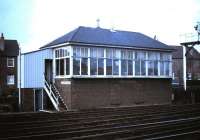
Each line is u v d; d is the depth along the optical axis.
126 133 16.27
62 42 31.03
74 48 30.52
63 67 31.50
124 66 33.84
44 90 33.19
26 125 19.16
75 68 30.44
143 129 17.58
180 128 18.77
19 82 35.22
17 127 18.52
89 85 31.12
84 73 30.95
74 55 30.44
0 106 31.64
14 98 35.72
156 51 36.56
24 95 33.97
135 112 27.47
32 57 35.12
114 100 32.75
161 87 36.84
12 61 60.50
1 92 41.38
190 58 61.75
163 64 37.25
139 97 34.75
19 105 33.19
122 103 33.34
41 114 25.05
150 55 36.09
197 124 20.58
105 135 15.39
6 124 19.22
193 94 39.81
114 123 20.27
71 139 14.34
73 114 24.83
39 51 33.69
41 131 17.08
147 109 29.67
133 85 34.38
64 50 31.39
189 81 43.53
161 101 36.66
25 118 22.80
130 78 34.16
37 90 34.22
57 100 31.42
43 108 33.12
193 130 18.78
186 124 20.19
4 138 14.30
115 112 27.08
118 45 33.06
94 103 31.31
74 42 30.28
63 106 31.00
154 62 36.41
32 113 25.88
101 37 33.59
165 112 27.66
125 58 33.97
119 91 33.22
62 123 20.45
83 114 25.17
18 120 21.95
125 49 34.00
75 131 16.72
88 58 31.28
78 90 30.38
